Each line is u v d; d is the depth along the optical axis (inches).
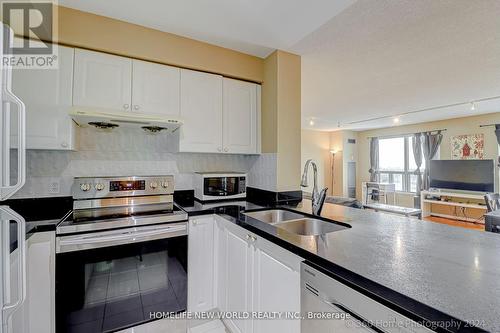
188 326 67.6
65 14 64.4
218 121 87.3
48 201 72.3
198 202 88.8
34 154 71.0
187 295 70.6
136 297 63.0
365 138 297.0
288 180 89.4
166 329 65.4
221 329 66.8
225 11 65.3
